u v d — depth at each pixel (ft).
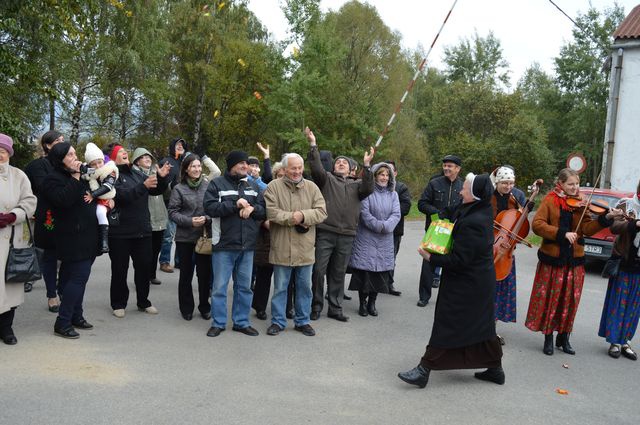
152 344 17.93
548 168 104.63
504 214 19.95
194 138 117.19
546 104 153.07
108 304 22.79
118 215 20.43
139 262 21.26
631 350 19.22
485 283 15.17
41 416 12.48
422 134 141.18
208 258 21.09
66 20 42.22
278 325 19.92
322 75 105.91
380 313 23.76
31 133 59.41
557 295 18.72
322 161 24.03
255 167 25.32
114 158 20.59
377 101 111.14
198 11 112.37
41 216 20.85
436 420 13.33
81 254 17.92
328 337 19.72
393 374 16.37
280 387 14.88
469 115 119.03
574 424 13.55
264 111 115.44
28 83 43.39
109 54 78.33
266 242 21.29
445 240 15.02
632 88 56.80
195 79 115.85
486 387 15.71
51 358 16.14
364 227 22.62
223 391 14.39
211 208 18.65
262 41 132.26
